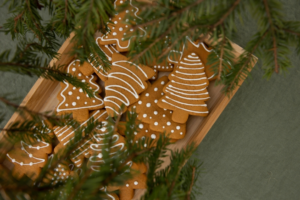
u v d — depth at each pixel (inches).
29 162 18.4
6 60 11.5
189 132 18.4
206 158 21.1
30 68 12.6
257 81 20.2
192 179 12.8
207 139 20.9
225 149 21.0
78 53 12.7
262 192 21.2
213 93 18.1
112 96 17.9
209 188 21.4
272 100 20.4
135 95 18.0
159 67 18.1
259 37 11.0
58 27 13.3
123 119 18.3
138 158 11.6
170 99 17.6
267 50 10.9
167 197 10.5
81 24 10.6
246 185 21.2
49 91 19.0
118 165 9.8
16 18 13.2
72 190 10.0
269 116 20.5
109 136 10.7
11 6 12.7
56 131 18.1
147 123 18.3
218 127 20.8
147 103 18.1
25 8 13.1
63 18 13.0
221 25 9.9
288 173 20.9
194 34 10.6
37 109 19.2
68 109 18.3
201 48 17.5
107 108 17.9
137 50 11.7
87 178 9.4
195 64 17.4
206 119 17.6
